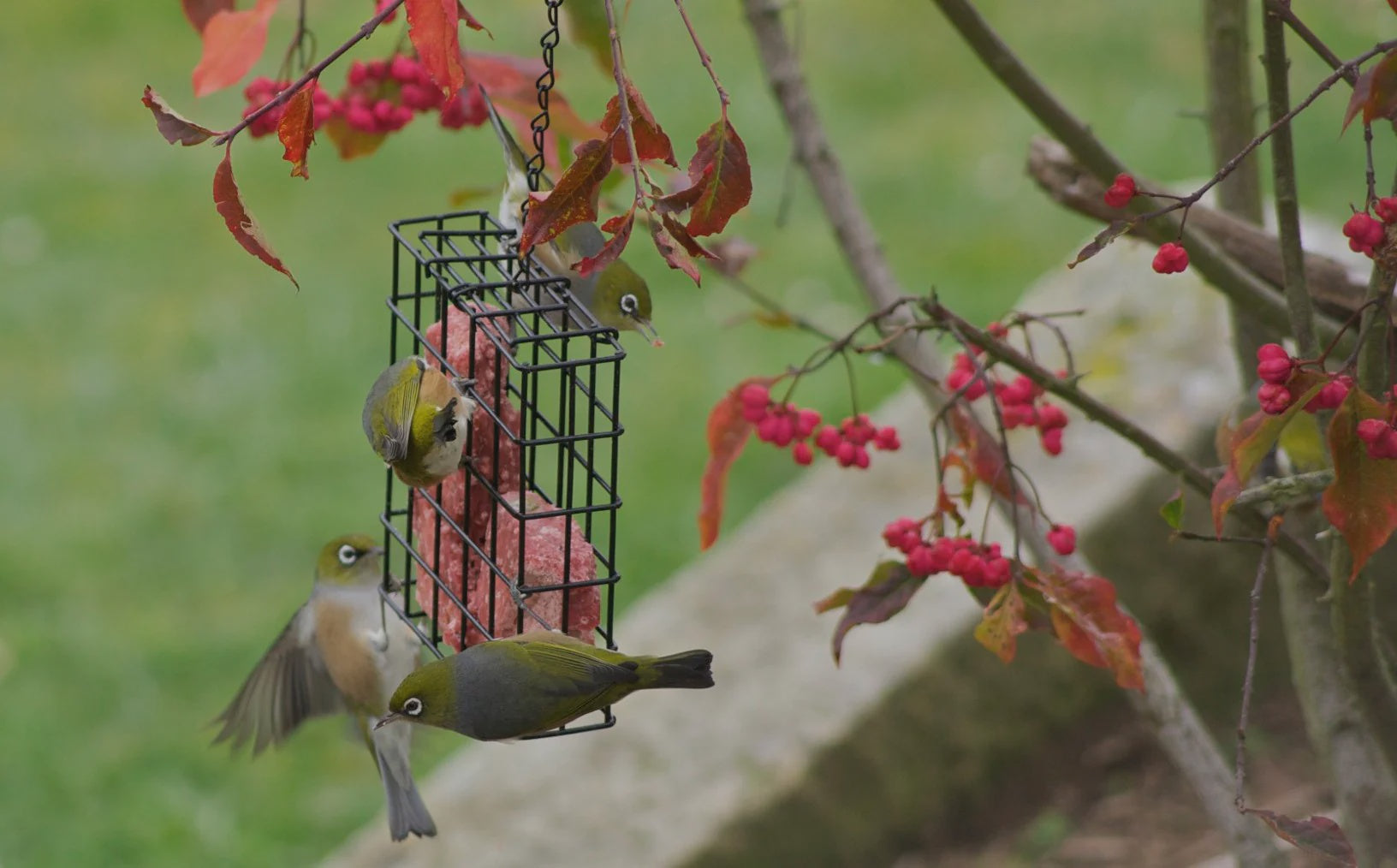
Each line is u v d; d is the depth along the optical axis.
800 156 8.42
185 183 22.02
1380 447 4.55
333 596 8.06
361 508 15.91
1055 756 11.30
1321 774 10.91
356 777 13.22
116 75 24.98
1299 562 6.42
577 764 11.01
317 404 17.53
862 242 8.33
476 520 7.40
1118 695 11.53
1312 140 20.17
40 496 16.11
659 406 16.80
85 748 13.27
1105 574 11.38
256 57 6.94
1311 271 7.38
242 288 19.58
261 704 8.28
